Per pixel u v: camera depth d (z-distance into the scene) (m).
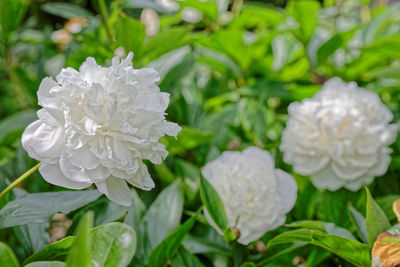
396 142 0.95
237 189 0.76
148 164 0.91
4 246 0.61
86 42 0.99
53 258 0.67
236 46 1.07
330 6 1.31
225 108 1.04
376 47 0.97
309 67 1.11
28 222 0.67
